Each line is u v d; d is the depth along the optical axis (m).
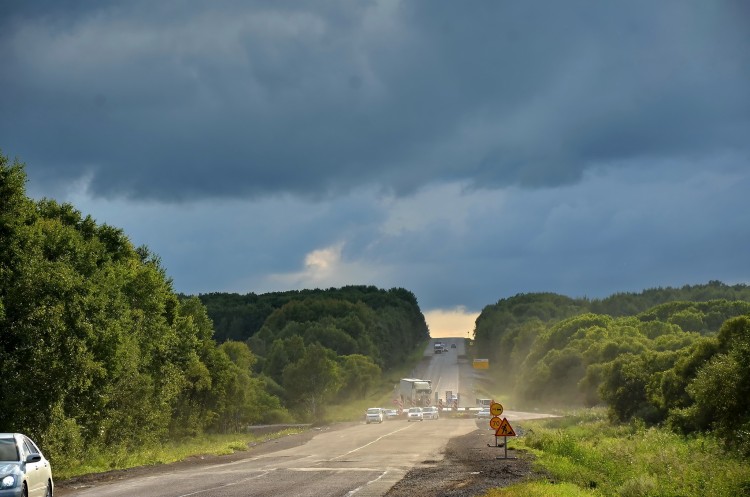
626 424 63.81
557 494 19.97
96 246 50.53
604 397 73.75
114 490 23.73
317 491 22.27
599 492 21.86
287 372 123.75
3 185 36.84
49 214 53.47
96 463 36.72
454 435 58.53
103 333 39.94
